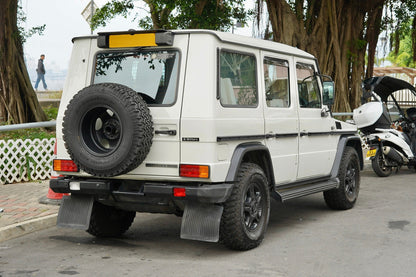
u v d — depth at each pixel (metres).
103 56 6.30
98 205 6.70
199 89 5.76
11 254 6.14
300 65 7.72
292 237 6.92
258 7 18.42
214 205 5.80
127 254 6.15
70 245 6.57
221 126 5.82
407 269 5.55
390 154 12.24
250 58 6.54
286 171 7.17
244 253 6.16
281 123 7.01
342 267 5.61
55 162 6.31
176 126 5.77
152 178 5.88
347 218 8.11
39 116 16.12
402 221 7.84
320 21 18.98
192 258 5.97
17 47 16.16
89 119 5.82
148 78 6.02
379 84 13.01
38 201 8.54
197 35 5.85
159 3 20.23
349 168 8.80
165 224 7.78
